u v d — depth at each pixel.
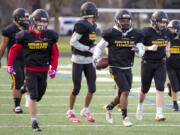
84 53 23.98
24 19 26.58
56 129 22.59
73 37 23.66
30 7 105.56
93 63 24.09
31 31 21.86
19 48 22.30
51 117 26.03
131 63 23.41
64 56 66.12
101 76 48.66
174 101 28.75
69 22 121.00
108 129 22.78
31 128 22.77
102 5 131.38
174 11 70.75
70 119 24.69
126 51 23.05
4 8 127.50
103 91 37.66
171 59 28.41
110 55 23.38
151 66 24.77
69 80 45.09
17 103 27.17
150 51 24.66
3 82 43.22
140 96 25.12
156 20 24.45
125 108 23.09
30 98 21.97
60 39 69.94
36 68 21.98
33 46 21.75
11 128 22.69
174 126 23.73
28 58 21.97
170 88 29.67
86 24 23.58
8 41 26.81
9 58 22.66
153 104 31.30
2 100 32.38
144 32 24.81
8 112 27.36
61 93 36.38
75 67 24.12
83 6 23.94
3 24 115.31
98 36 77.44
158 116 24.84
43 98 33.56
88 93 24.48
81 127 23.22
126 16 22.48
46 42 21.94
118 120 25.34
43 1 109.62
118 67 23.06
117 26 23.00
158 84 24.73
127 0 138.38
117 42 22.95
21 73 26.78
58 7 97.12
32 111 22.00
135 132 22.09
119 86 22.98
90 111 28.25
